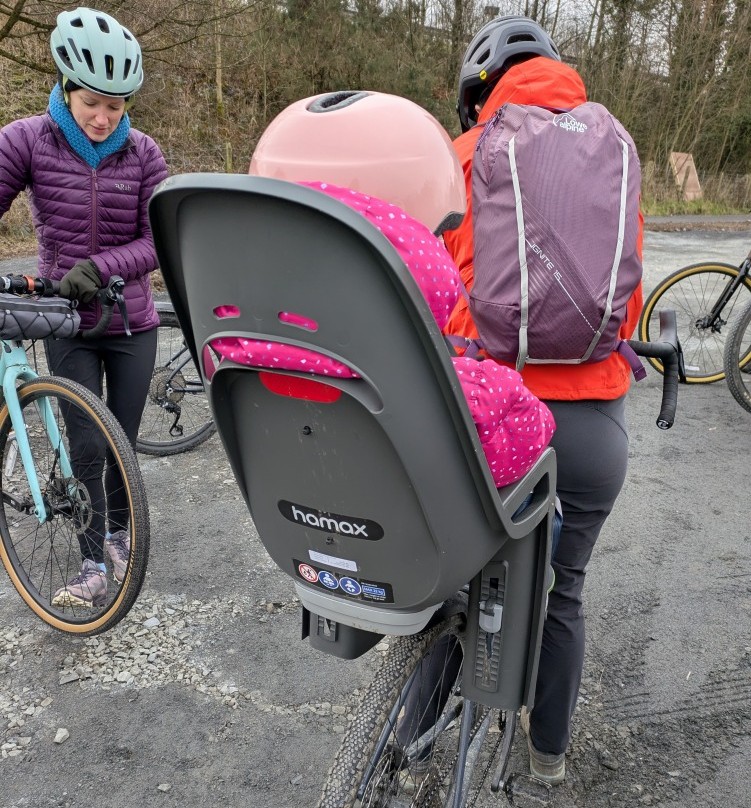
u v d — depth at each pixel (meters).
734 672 2.70
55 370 2.99
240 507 3.77
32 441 2.94
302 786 2.17
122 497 2.96
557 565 1.91
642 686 2.62
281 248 1.05
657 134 23.98
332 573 1.38
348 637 1.48
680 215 21.47
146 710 2.44
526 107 1.67
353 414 1.18
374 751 1.37
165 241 1.21
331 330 1.08
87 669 2.62
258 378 1.24
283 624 2.89
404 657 1.49
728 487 4.15
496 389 1.24
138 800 2.11
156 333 3.18
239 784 2.17
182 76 14.95
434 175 1.23
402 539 1.27
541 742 2.14
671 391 1.87
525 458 1.32
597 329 1.57
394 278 1.00
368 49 16.17
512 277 1.57
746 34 23.34
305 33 15.56
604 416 1.78
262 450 1.32
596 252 1.55
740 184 24.25
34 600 2.87
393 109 1.24
